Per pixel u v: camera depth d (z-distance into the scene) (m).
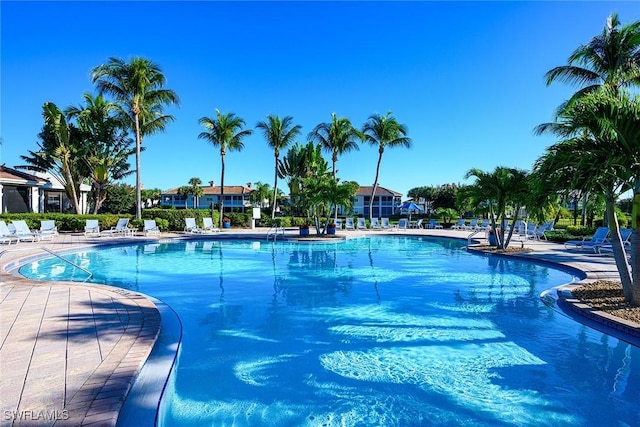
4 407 2.96
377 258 14.81
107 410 2.96
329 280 10.40
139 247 17.80
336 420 3.58
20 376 3.54
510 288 9.38
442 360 4.94
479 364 4.82
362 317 6.91
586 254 14.02
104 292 7.14
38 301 6.40
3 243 16.08
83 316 5.55
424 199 77.00
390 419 3.60
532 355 5.09
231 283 9.91
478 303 7.90
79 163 29.03
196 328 6.22
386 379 4.42
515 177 15.11
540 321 6.57
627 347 5.30
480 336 5.84
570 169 6.43
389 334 5.96
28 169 29.27
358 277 10.84
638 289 6.43
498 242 16.17
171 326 5.80
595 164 5.86
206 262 13.55
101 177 29.11
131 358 4.02
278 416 3.65
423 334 5.95
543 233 20.11
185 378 4.42
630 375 4.48
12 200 26.45
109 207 42.12
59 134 26.09
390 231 27.58
